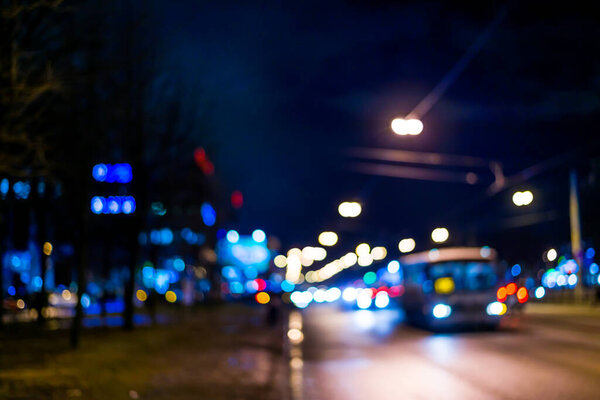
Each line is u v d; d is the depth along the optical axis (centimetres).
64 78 1088
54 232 2283
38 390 1129
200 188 2480
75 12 1110
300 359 1844
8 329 2302
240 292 7838
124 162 1994
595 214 4319
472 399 1095
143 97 1923
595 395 1075
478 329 2461
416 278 2672
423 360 1666
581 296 3819
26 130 1104
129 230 2244
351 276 7200
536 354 1641
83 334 2191
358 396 1189
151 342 2061
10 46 941
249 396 1207
